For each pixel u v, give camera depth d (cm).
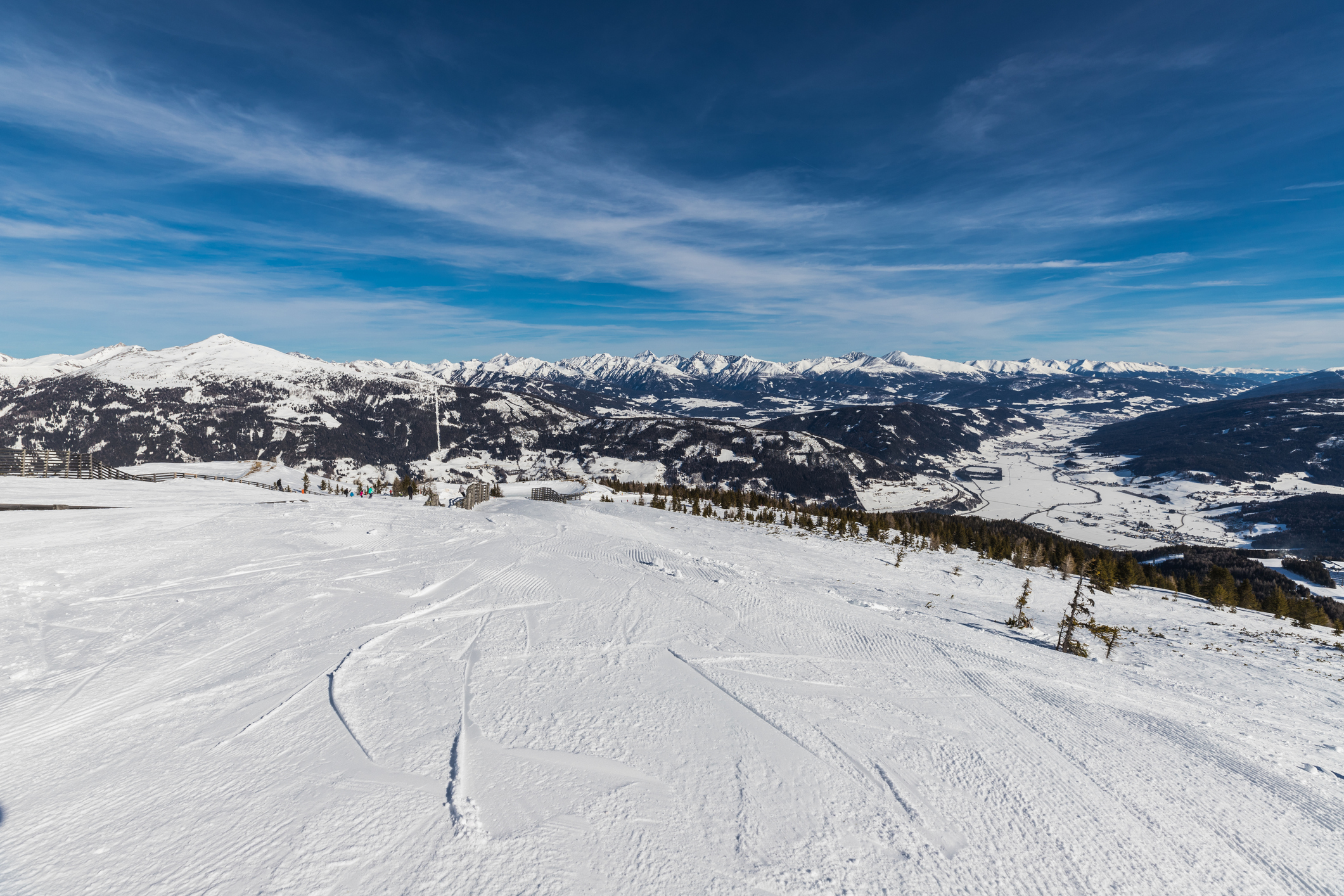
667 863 443
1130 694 952
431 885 403
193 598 1044
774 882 430
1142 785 626
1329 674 1320
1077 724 783
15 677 702
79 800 472
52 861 402
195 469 5338
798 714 735
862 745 665
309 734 595
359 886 397
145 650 802
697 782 560
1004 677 961
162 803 473
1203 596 3359
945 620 1466
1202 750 734
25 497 2183
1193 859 500
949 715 774
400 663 800
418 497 4088
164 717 620
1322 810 603
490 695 716
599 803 514
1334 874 491
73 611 940
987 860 479
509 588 1251
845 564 2583
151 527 1675
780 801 538
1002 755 669
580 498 5581
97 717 614
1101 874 470
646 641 975
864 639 1117
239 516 1975
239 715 630
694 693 775
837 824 511
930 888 439
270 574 1229
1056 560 3653
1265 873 488
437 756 567
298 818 463
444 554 1559
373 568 1345
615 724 665
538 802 508
